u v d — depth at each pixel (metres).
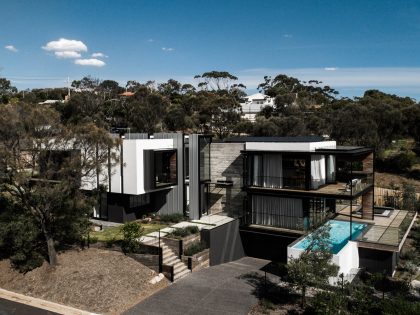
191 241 21.06
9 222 19.44
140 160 24.42
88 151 19.48
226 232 22.39
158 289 17.53
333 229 22.52
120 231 21.52
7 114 17.41
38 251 20.14
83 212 20.72
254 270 20.55
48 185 18.61
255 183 24.11
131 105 68.50
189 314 15.30
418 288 17.70
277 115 72.56
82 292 16.94
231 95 106.94
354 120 46.66
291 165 23.00
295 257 18.06
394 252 20.00
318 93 115.38
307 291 16.94
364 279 19.05
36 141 17.97
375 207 28.31
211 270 20.17
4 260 20.00
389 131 47.53
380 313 14.55
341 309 14.11
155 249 18.62
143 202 26.77
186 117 67.44
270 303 16.03
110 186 24.97
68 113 69.12
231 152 26.02
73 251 20.23
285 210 23.41
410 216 26.06
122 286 17.22
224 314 15.27
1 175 17.58
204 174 26.81
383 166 46.34
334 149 22.53
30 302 16.81
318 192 21.78
